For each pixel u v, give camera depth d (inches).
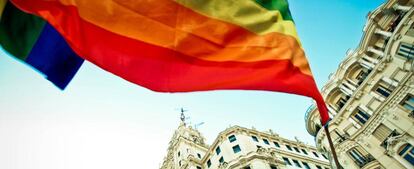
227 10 247.9
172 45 216.1
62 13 188.2
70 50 199.8
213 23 236.4
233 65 223.5
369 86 1214.9
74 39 186.9
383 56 1204.5
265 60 230.5
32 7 179.2
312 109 1439.5
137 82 199.2
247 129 1876.2
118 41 203.2
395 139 991.0
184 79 209.6
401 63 1109.7
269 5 269.7
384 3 1305.4
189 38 223.1
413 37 1087.0
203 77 214.1
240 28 242.1
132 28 209.9
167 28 219.9
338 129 1262.3
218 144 1814.7
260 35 244.2
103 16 204.4
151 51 208.8
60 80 189.5
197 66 216.2
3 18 174.4
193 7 236.7
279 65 229.1
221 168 1576.0
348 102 1264.8
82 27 194.1
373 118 1107.3
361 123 1176.8
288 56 234.1
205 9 240.5
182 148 2144.4
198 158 1972.2
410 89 1019.9
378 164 1031.6
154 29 215.9
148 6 221.3
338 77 1437.0
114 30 204.2
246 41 237.3
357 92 1246.3
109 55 198.1
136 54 205.0
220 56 224.5
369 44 1350.9
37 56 185.3
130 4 216.8
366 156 1083.9
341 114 1279.5
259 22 251.6
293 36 255.4
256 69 225.6
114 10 209.8
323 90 1488.7
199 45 223.6
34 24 190.9
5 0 172.1
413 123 964.0
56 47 195.6
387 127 1055.0
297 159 1775.3
